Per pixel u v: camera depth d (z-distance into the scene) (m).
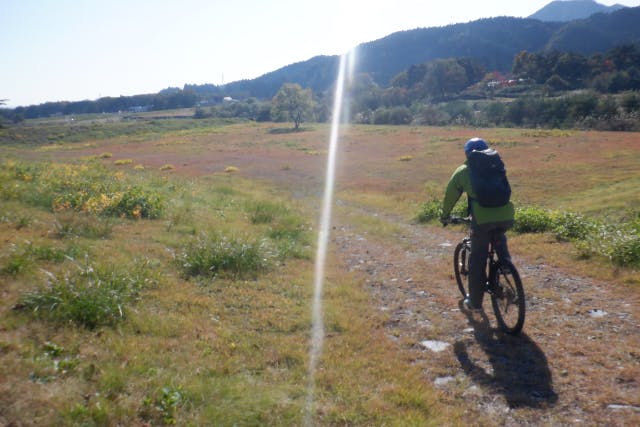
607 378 3.74
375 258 8.18
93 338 3.87
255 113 138.75
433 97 142.38
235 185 23.92
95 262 5.55
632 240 6.99
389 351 4.25
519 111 81.56
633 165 26.56
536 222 10.00
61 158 37.59
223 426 2.92
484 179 4.48
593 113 71.62
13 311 4.12
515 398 3.51
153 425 2.87
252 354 3.97
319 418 3.12
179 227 8.79
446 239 10.20
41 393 2.98
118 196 9.71
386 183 25.98
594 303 5.41
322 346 4.27
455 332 4.76
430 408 3.32
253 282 5.98
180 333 4.24
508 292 4.60
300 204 16.94
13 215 7.65
